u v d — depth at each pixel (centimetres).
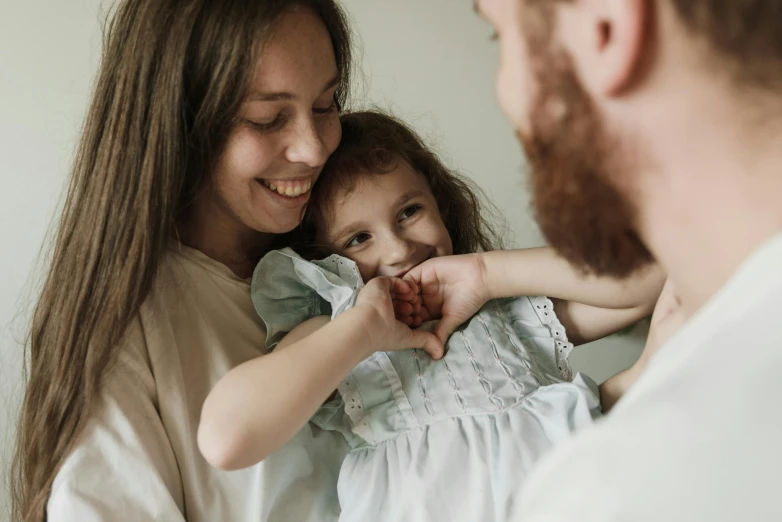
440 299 101
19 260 140
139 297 89
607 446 35
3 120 137
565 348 103
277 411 80
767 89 36
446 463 88
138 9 92
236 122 88
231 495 90
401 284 99
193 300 96
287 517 93
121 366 89
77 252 93
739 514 30
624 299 96
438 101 164
